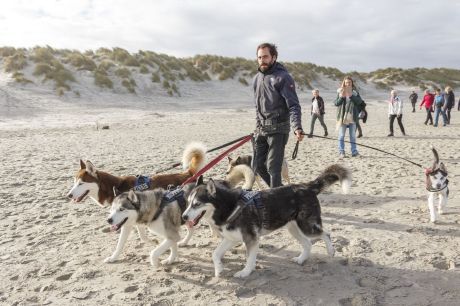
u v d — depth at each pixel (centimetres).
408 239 529
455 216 611
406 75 4994
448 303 379
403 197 719
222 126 1889
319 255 492
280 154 561
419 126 1945
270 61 545
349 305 387
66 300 404
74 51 3212
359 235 547
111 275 455
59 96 2409
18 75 2514
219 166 1022
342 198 725
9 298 411
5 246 541
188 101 2809
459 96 4422
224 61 3597
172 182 588
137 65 3062
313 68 4397
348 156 1130
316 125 2003
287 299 396
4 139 1455
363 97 4012
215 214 446
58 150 1244
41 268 474
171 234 480
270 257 491
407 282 419
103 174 569
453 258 470
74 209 694
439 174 592
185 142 1409
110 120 2030
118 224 457
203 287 425
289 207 461
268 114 556
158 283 435
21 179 887
